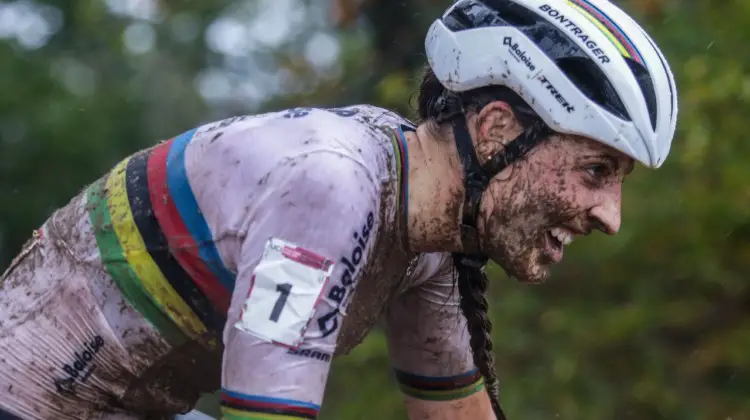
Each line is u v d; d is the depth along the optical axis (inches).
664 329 375.9
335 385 414.0
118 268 129.4
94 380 131.6
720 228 350.6
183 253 126.7
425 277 152.0
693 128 343.9
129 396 133.5
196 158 126.9
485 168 131.9
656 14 382.3
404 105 401.4
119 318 130.3
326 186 118.6
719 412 357.4
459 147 133.0
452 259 150.5
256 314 116.6
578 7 131.6
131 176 131.1
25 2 921.5
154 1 940.6
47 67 863.1
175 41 938.7
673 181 357.4
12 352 131.2
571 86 126.9
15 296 134.2
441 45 135.9
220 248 124.2
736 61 358.3
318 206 118.1
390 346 164.2
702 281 358.3
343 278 119.0
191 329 130.0
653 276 364.5
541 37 128.9
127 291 129.5
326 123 124.6
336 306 118.8
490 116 131.4
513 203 131.6
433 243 135.5
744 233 352.2
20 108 826.8
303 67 595.2
